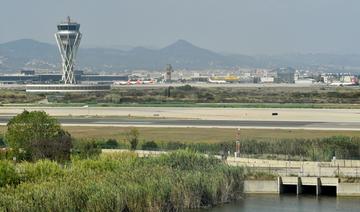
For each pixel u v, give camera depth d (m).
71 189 121.81
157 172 145.25
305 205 157.88
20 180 134.75
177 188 141.62
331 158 197.00
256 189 172.38
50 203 116.12
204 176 153.00
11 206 111.00
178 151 173.50
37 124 185.00
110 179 133.75
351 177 172.25
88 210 120.69
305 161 192.62
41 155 179.25
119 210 125.31
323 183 172.25
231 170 162.62
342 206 157.12
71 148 192.25
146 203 131.88
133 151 188.50
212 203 153.88
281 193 173.00
